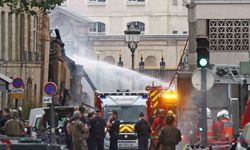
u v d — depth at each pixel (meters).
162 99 62.56
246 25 63.25
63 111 58.41
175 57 189.12
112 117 55.81
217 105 49.72
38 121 57.94
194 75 41.88
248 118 43.53
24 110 77.62
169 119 43.41
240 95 48.78
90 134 52.50
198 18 63.25
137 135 55.78
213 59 63.31
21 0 50.72
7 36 84.12
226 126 44.97
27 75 88.12
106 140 59.09
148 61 189.50
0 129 49.66
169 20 196.88
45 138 54.03
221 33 63.31
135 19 197.50
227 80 49.50
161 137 43.34
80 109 52.12
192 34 64.06
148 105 62.72
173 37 189.00
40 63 91.25
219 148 40.84
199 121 46.75
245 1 63.06
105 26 196.38
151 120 62.16
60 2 51.06
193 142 49.44
